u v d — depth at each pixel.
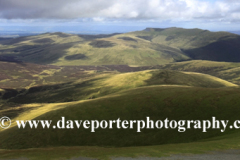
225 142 39.09
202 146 36.72
